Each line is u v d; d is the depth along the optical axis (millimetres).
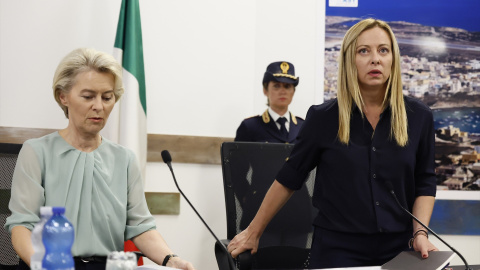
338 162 1954
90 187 1898
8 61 3654
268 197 2078
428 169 2008
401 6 4188
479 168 4207
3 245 2064
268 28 4086
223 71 4020
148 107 3877
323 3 4129
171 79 3928
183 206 3916
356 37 1953
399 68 1973
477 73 4238
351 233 1919
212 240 3957
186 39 3959
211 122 3988
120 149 2021
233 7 4043
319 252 1971
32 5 3697
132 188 2002
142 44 3756
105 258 1880
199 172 3969
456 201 4172
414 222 1927
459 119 4215
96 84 1853
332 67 4133
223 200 3998
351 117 1976
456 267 2793
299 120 3920
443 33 4223
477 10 4246
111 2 3816
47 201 1851
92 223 1878
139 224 1977
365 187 1923
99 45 3787
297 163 2039
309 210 2584
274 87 3816
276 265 2527
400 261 1743
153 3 3902
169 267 1668
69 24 3750
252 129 3826
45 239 1205
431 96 4207
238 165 2545
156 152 3861
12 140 3619
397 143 1939
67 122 3732
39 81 3693
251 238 2072
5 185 2094
